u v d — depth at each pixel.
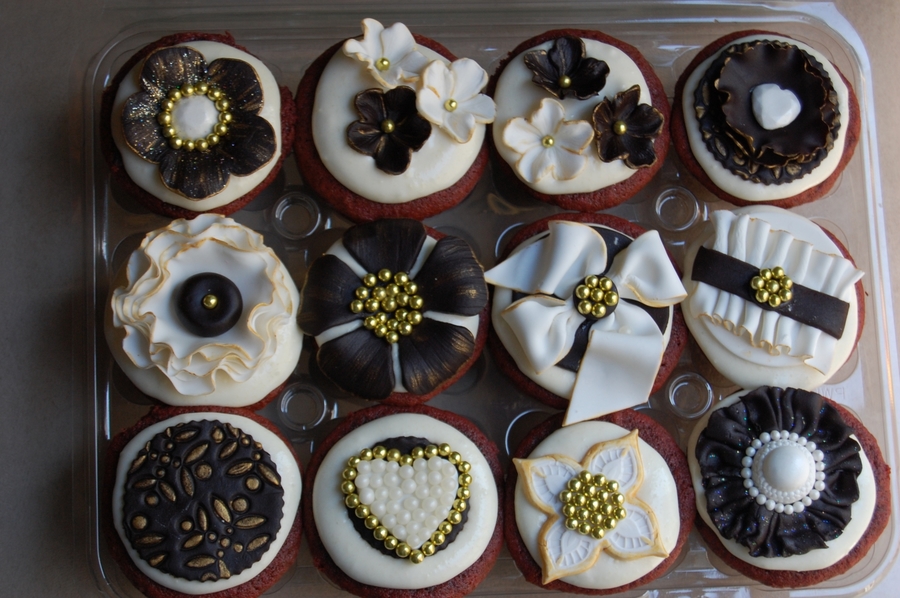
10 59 0.47
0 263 0.46
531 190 0.45
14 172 0.46
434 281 0.42
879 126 0.49
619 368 0.42
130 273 0.41
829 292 0.43
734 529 0.42
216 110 0.43
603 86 0.43
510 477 0.43
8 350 0.45
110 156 0.43
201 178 0.42
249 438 0.42
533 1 0.47
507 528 0.42
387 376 0.42
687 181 0.47
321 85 0.44
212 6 0.46
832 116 0.44
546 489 0.42
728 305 0.43
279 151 0.44
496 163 0.46
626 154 0.43
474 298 0.42
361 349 0.42
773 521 0.42
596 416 0.43
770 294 0.43
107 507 0.42
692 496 0.43
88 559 0.43
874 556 0.44
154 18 0.46
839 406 0.45
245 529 0.41
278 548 0.41
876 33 0.50
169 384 0.42
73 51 0.48
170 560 0.40
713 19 0.48
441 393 0.46
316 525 0.42
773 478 0.42
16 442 0.45
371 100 0.43
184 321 0.41
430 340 0.42
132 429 0.42
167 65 0.42
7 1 0.48
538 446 0.43
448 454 0.42
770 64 0.45
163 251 0.41
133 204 0.45
